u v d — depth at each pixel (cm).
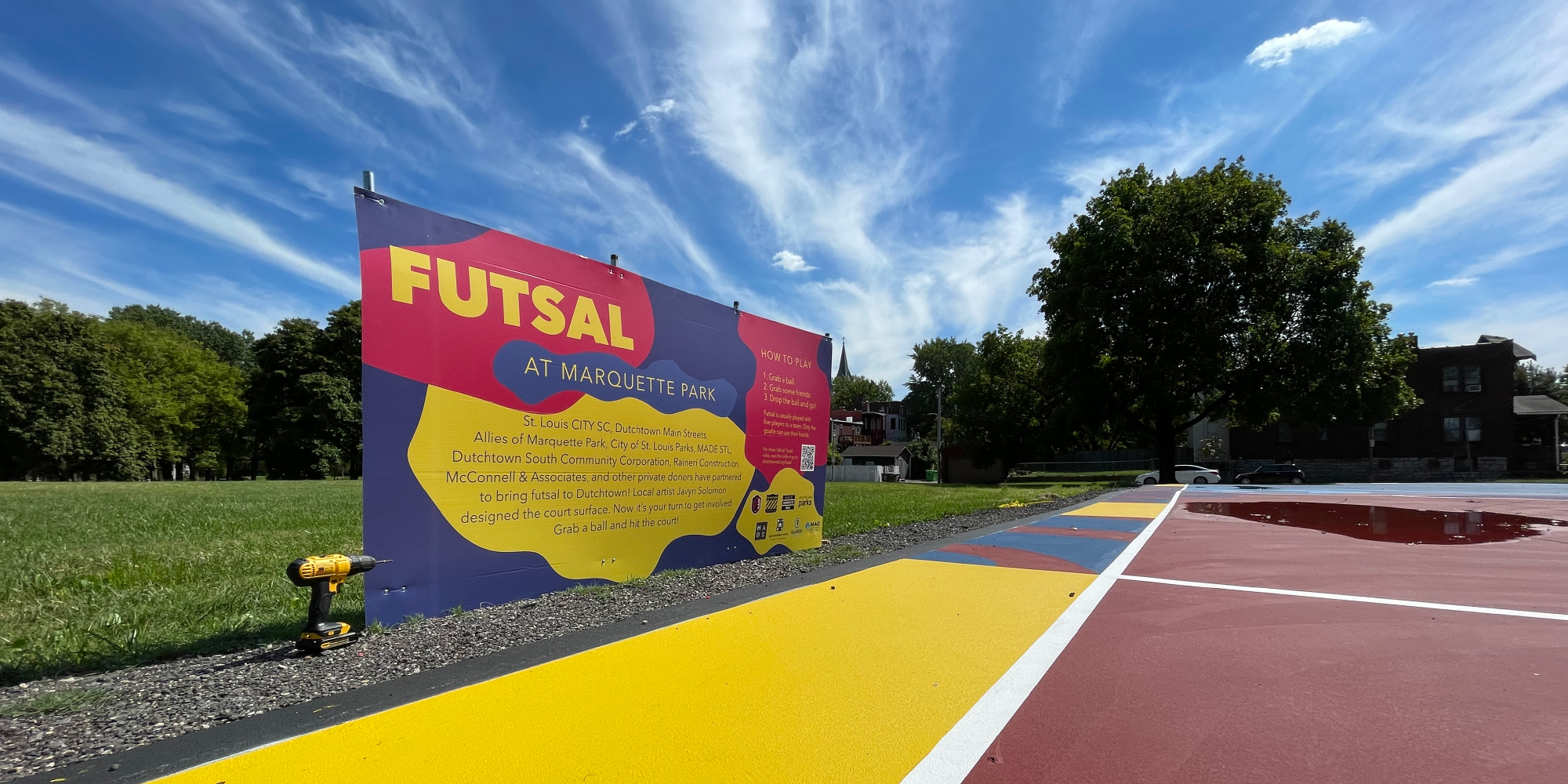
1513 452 3975
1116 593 680
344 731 352
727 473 936
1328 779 291
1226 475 4569
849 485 4288
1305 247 3597
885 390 12338
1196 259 3375
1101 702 385
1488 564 830
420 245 593
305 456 5231
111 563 812
